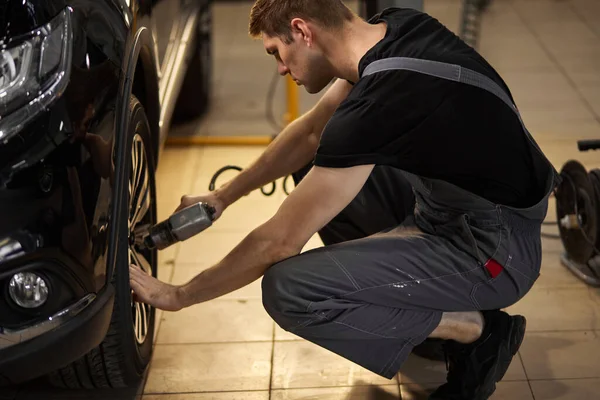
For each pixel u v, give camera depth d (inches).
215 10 240.4
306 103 169.2
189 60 132.5
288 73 72.5
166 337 93.5
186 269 108.1
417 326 73.4
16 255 59.1
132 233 77.7
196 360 89.6
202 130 154.5
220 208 84.2
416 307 72.9
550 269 105.6
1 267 58.9
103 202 64.6
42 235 59.9
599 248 97.7
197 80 156.1
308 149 84.3
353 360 74.6
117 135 68.2
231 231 117.7
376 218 85.5
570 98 165.2
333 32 68.9
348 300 71.5
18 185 58.8
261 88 178.2
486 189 69.9
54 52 61.7
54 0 62.9
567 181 102.0
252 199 126.8
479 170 68.5
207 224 76.8
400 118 65.6
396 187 85.0
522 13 226.2
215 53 202.7
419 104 65.8
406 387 84.2
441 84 66.5
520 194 71.2
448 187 70.1
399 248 72.9
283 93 175.2
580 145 99.3
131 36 74.4
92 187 63.1
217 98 171.9
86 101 63.0
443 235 74.2
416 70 66.5
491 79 69.1
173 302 74.4
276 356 90.0
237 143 146.2
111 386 81.9
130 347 76.3
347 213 86.0
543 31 209.9
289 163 84.7
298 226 69.2
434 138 66.2
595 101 163.2
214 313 98.2
